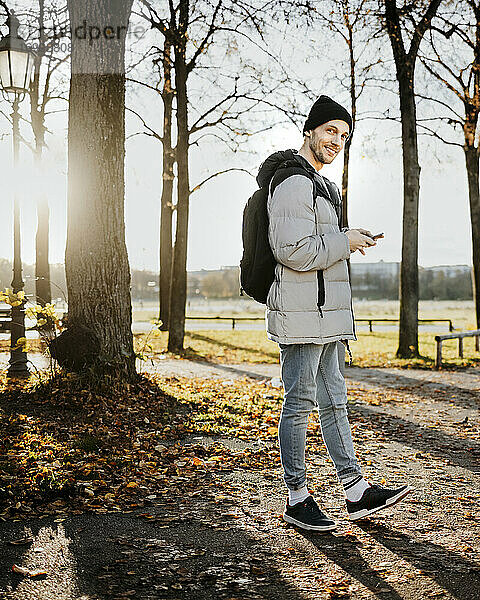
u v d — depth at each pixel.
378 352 19.94
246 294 4.14
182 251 18.78
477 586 3.22
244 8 15.45
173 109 21.45
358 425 8.05
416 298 18.08
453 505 4.64
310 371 3.98
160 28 16.20
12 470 5.19
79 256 8.65
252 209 4.04
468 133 20.16
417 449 6.71
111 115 8.73
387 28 17.62
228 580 3.28
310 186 3.92
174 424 7.46
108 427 7.04
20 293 8.67
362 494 4.01
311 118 4.19
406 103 17.91
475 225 21.23
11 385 9.06
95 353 8.41
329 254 3.84
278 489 5.02
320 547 3.74
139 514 4.32
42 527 4.01
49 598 3.04
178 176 18.67
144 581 3.25
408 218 18.00
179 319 18.73
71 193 8.73
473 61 19.45
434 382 12.97
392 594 3.12
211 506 4.54
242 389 11.02
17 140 10.34
